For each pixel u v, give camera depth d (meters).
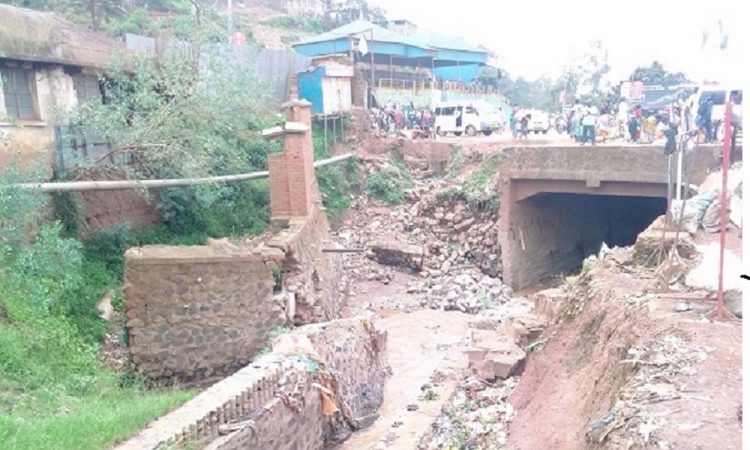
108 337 13.77
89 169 17.06
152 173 18.77
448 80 48.16
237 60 29.00
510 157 24.97
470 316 20.52
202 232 20.22
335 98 34.41
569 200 29.83
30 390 8.80
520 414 10.08
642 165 21.89
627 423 6.01
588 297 10.25
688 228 12.55
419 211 29.17
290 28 54.81
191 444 7.11
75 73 18.47
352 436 11.08
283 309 13.34
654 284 9.77
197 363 12.65
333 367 11.28
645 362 7.08
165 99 19.08
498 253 26.28
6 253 11.94
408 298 22.92
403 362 15.83
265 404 8.56
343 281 23.12
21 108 16.53
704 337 7.34
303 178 18.05
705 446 5.27
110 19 34.72
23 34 16.33
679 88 30.41
